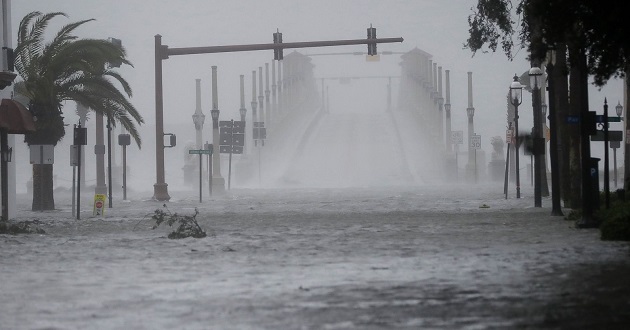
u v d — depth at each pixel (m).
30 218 115.31
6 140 107.75
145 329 33.34
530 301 37.94
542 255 55.62
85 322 35.03
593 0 70.50
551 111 97.94
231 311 37.06
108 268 53.69
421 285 43.50
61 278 48.88
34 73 134.75
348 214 113.00
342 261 55.38
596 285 41.91
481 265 51.12
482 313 35.44
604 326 32.28
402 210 121.38
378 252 60.97
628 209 67.44
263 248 65.56
